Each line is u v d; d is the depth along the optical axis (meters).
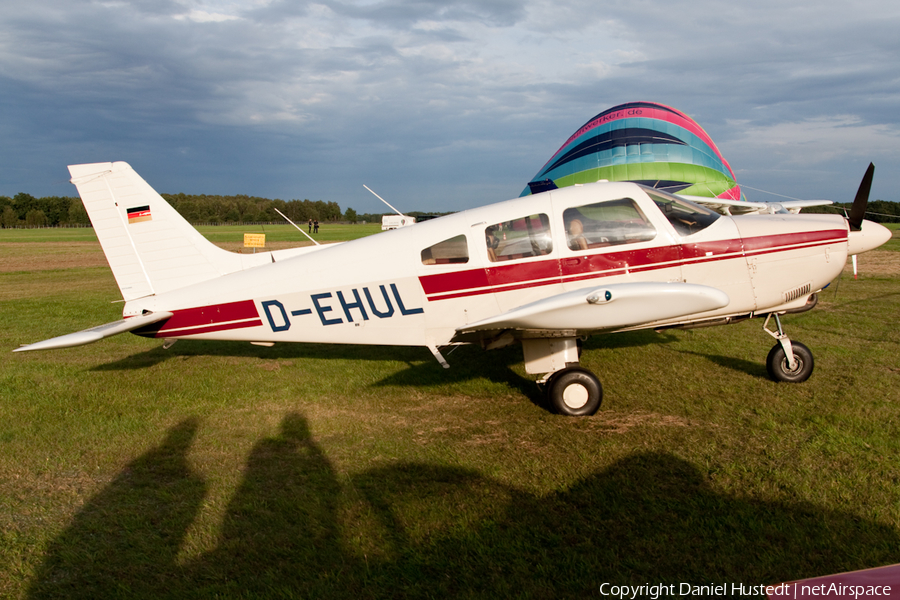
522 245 5.11
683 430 4.41
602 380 5.88
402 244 5.32
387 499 3.45
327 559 2.86
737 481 3.49
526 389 5.77
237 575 2.76
